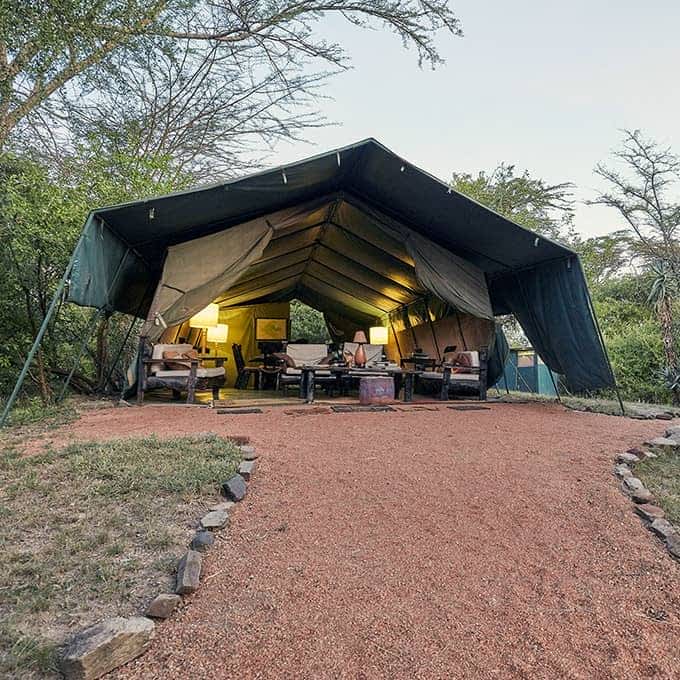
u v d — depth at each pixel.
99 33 5.68
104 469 2.93
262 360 10.70
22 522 2.28
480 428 4.70
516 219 14.34
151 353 6.42
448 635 1.65
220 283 6.50
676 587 2.01
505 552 2.24
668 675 1.48
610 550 2.30
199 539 2.16
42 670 1.38
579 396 9.10
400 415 5.43
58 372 7.26
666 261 11.01
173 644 1.55
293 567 2.04
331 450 3.67
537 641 1.63
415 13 7.62
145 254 6.79
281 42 8.16
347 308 13.87
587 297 6.46
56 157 7.66
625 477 3.25
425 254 7.18
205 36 7.73
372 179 6.39
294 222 6.79
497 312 8.71
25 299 6.47
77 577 1.86
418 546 2.26
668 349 8.86
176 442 3.59
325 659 1.50
